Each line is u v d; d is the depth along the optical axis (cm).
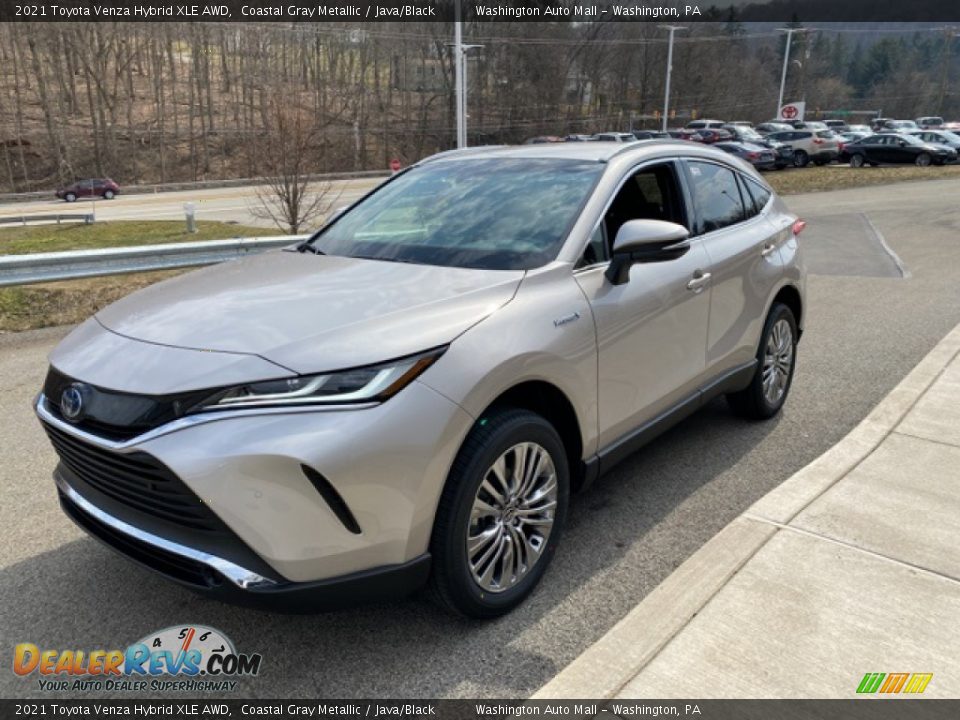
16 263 729
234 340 250
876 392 552
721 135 3591
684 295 370
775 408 498
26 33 6469
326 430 229
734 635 266
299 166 1695
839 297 897
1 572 322
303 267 330
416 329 257
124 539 258
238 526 225
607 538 350
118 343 264
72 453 264
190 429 229
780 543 323
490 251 325
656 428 367
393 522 241
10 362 637
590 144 413
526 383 285
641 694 241
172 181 6425
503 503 279
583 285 314
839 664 251
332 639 280
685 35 8294
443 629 285
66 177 6116
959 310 810
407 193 399
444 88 7456
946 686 241
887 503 358
